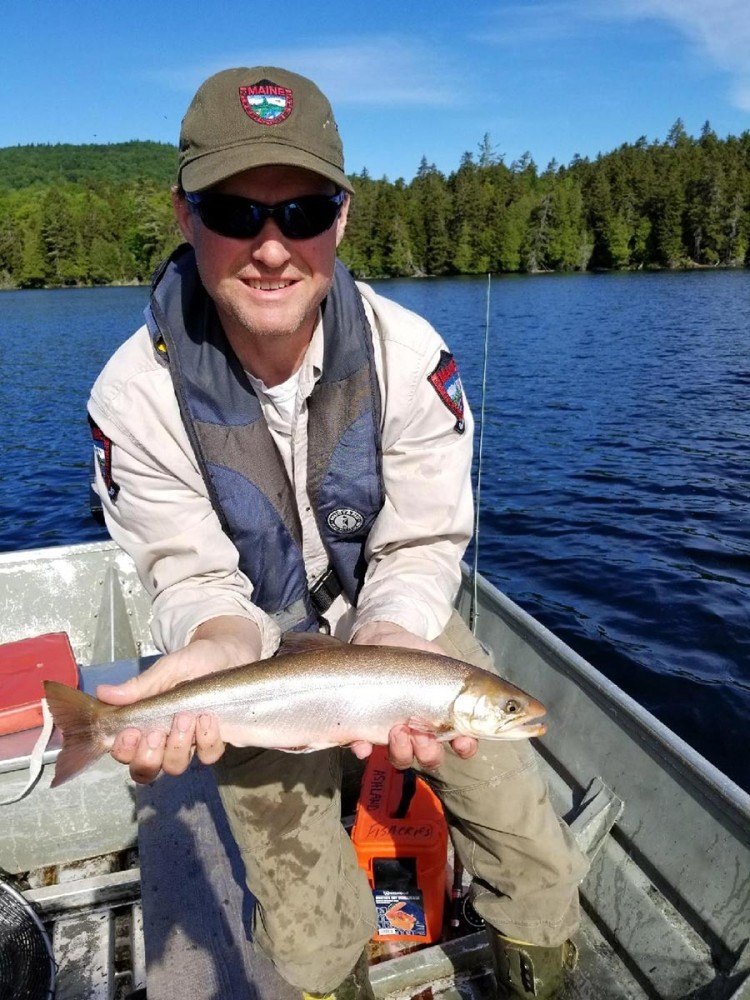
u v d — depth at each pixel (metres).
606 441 5.10
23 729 1.14
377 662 0.79
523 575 2.90
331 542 0.97
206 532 0.91
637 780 1.02
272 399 0.89
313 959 0.82
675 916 0.92
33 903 1.04
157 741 0.73
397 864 0.96
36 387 8.80
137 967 0.97
